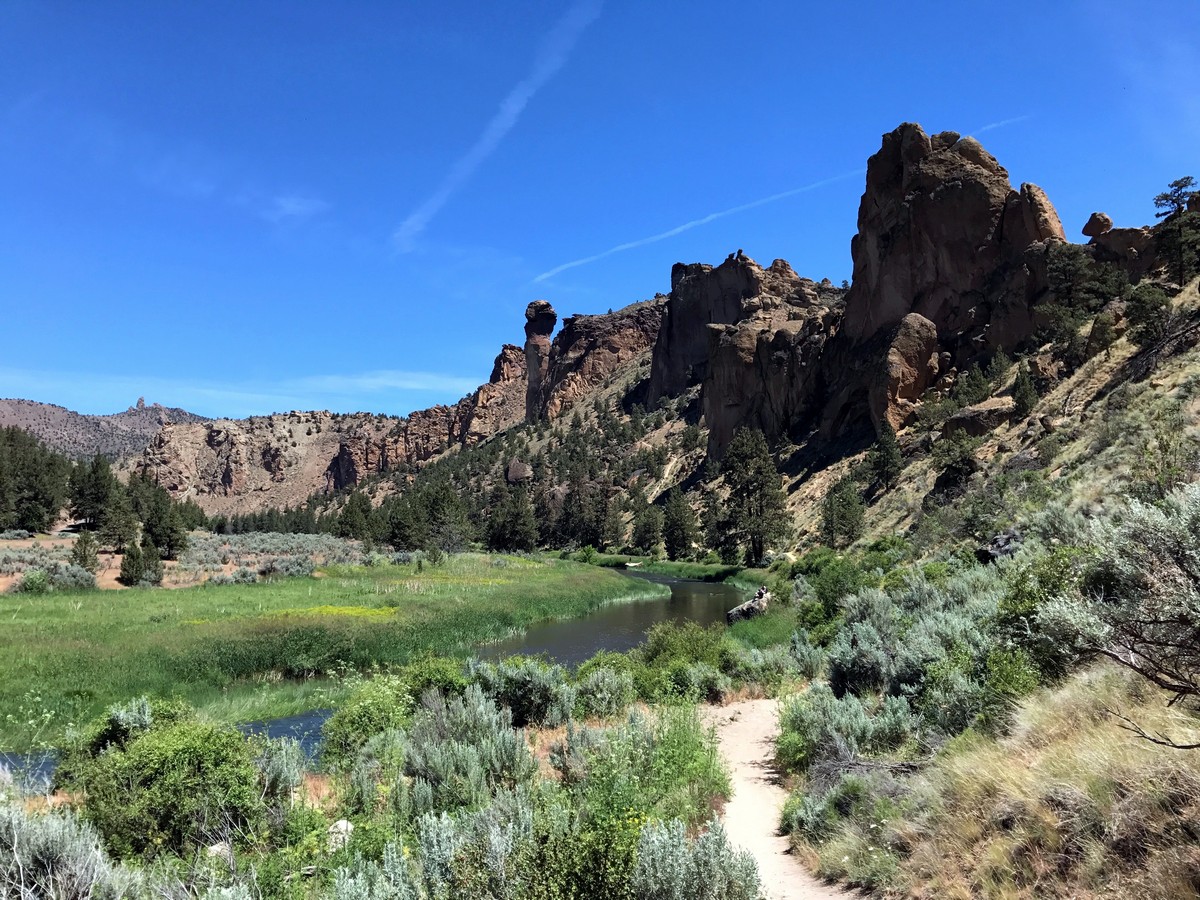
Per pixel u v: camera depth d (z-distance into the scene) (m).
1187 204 68.50
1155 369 36.88
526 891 5.00
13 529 72.44
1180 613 4.01
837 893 5.98
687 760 9.83
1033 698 6.82
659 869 4.84
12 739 14.92
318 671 24.23
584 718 15.16
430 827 6.05
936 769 6.84
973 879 4.93
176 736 8.19
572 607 42.91
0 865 4.92
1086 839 4.38
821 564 43.03
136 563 44.75
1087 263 70.06
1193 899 3.57
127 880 5.44
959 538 30.81
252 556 66.19
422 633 29.69
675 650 20.94
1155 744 4.55
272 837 7.47
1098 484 20.95
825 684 14.67
